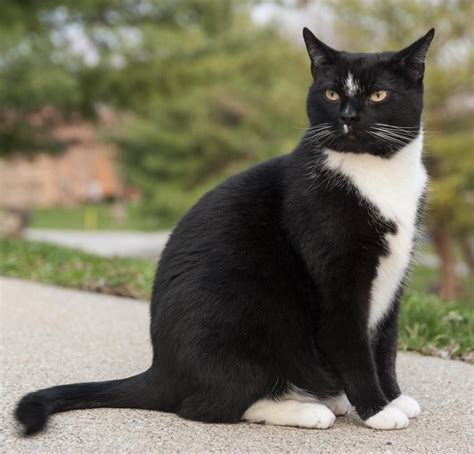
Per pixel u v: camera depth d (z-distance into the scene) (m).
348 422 3.35
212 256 3.31
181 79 13.48
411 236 3.39
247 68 18.70
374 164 3.34
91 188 38.06
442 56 14.40
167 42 12.25
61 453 2.90
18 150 13.64
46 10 12.50
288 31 17.42
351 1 14.55
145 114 17.12
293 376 3.29
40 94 11.35
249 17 17.36
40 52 11.82
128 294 6.32
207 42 13.43
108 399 3.36
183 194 21.09
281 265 3.29
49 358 4.26
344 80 3.45
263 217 3.37
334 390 3.40
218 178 20.88
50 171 36.59
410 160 3.42
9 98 11.52
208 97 20.44
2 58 11.34
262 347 3.22
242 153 21.61
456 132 14.40
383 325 3.52
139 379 3.38
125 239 21.88
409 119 3.44
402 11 14.39
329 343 3.25
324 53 3.56
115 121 21.77
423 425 3.31
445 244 14.90
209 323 3.20
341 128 3.34
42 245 8.54
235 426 3.21
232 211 3.41
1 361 4.16
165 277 3.42
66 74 11.65
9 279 6.92
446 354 4.77
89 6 12.23
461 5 14.06
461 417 3.44
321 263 3.21
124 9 12.73
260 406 3.27
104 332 4.93
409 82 3.46
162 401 3.32
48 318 5.27
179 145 21.19
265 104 20.52
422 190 3.50
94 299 6.02
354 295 3.23
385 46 14.62
